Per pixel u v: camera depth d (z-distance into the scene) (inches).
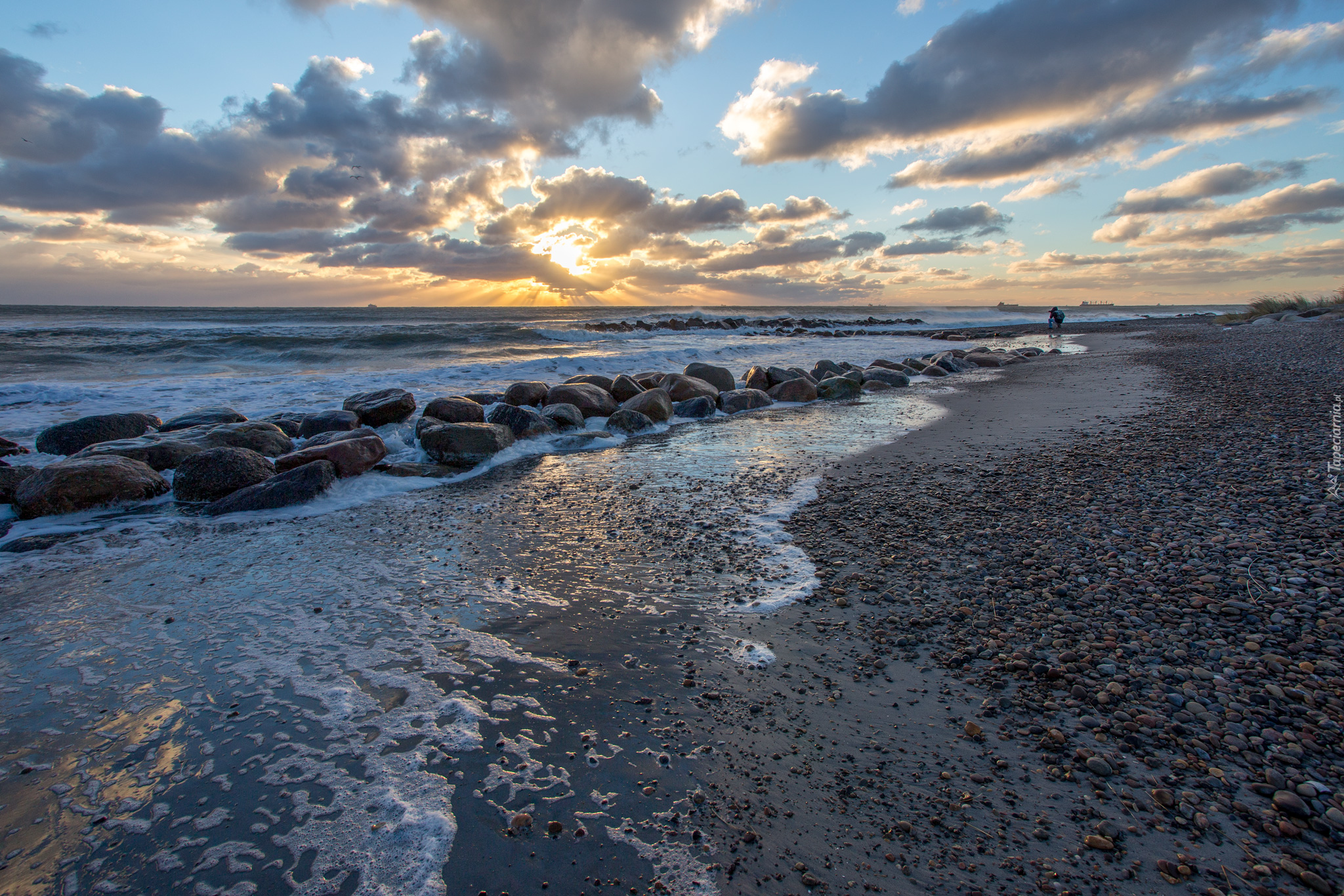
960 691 119.4
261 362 768.9
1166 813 88.6
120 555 204.2
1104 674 120.4
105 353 762.2
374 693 124.8
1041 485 244.5
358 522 235.5
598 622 152.8
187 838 89.0
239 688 127.3
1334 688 110.9
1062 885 78.2
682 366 793.6
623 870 83.0
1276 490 211.2
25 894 79.8
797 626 147.5
